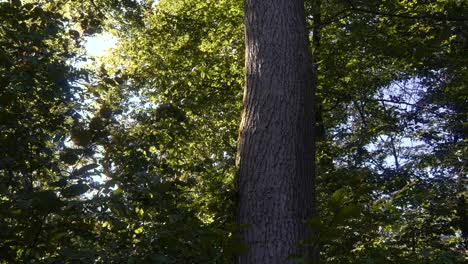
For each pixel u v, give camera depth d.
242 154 4.25
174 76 9.78
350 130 14.28
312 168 4.29
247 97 4.44
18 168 3.68
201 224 3.71
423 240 8.07
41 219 3.12
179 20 11.81
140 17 10.59
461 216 9.26
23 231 3.06
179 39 11.91
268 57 4.45
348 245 4.63
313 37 11.34
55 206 2.94
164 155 5.30
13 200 3.00
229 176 7.73
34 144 3.86
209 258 3.14
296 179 4.09
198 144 9.12
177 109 5.00
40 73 4.18
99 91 4.63
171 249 3.17
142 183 3.43
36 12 4.64
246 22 4.73
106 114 3.77
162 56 11.40
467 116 14.91
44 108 4.27
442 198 10.31
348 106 14.66
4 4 4.43
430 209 9.31
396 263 3.31
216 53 11.94
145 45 11.60
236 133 9.99
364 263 3.26
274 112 4.25
